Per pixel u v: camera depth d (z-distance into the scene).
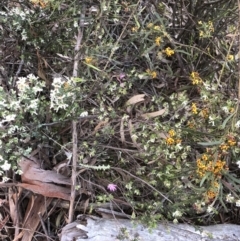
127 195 1.00
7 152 0.94
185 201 0.96
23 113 0.96
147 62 1.15
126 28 1.12
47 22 1.08
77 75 1.03
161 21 1.02
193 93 1.17
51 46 1.10
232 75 1.10
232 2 1.08
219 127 0.91
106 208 1.03
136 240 0.94
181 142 1.00
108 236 0.97
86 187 1.05
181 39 1.19
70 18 1.04
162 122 1.07
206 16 1.14
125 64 1.12
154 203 0.96
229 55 1.03
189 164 0.97
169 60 1.22
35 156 1.07
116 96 1.07
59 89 0.94
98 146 1.03
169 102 1.14
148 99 1.15
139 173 0.99
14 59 1.15
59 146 1.07
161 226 1.00
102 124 1.04
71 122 1.04
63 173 1.07
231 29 1.09
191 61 1.13
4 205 1.07
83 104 1.07
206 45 1.15
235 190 1.03
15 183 1.03
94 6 1.10
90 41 1.12
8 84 1.11
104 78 1.07
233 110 0.91
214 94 0.98
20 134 0.98
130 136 1.06
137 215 1.03
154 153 0.99
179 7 1.19
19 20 1.05
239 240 1.01
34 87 0.94
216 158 0.86
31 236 1.04
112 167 1.01
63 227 1.02
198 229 0.97
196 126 1.00
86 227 0.98
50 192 1.03
